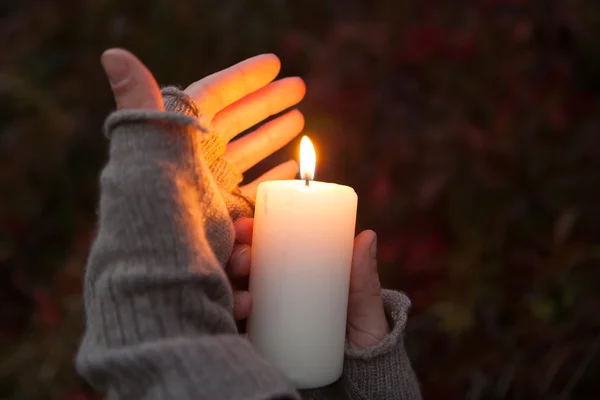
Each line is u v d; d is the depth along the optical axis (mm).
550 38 1033
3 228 1134
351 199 548
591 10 1032
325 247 538
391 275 990
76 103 1201
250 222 587
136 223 476
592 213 968
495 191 991
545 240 980
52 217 1172
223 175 597
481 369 922
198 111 561
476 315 948
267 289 543
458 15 1049
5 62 1212
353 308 584
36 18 1230
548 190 988
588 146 994
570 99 1033
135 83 482
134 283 470
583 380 902
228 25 1138
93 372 471
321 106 1018
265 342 543
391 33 1035
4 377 1023
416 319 968
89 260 503
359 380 577
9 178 1145
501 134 993
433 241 996
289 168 685
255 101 636
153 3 1181
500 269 970
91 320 489
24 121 1181
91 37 1207
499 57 1009
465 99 1012
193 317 480
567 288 925
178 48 1146
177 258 476
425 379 945
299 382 539
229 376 456
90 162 1199
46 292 1092
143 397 462
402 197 1005
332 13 1168
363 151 1016
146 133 485
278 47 1128
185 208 488
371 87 1021
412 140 1007
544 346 926
